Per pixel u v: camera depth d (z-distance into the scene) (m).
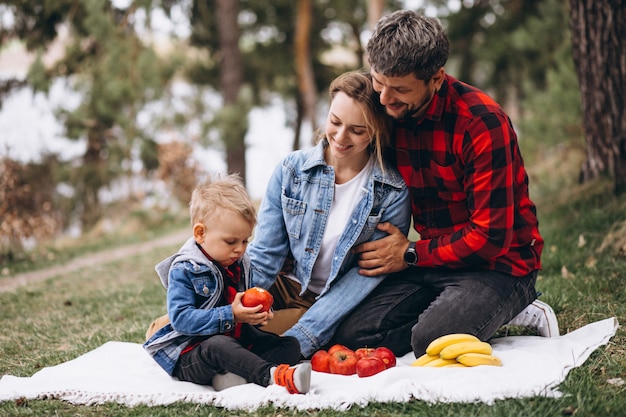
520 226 3.69
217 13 17.23
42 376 3.43
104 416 3.03
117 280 7.19
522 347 3.62
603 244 5.32
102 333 4.74
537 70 13.85
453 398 2.92
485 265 3.68
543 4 12.61
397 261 3.75
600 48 6.06
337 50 23.11
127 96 13.09
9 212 9.87
